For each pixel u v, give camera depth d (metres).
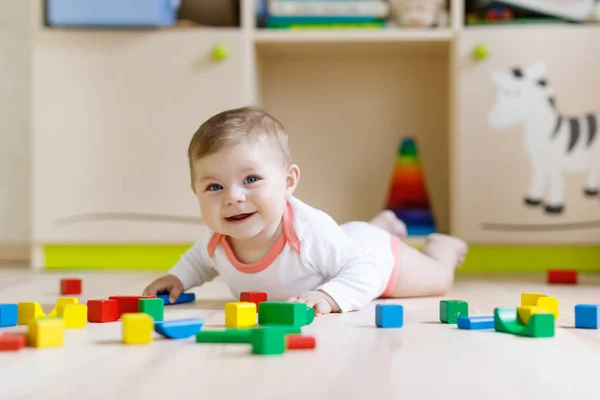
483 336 0.89
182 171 2.06
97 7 2.01
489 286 1.62
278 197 1.10
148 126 2.06
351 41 2.12
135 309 1.01
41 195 2.08
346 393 0.59
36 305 0.98
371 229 1.34
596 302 1.31
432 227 2.17
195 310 1.16
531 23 2.07
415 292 1.35
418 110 2.38
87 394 0.59
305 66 2.40
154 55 2.05
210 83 2.05
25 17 2.41
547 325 0.88
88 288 1.57
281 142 1.13
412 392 0.60
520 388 0.62
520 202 2.03
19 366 0.69
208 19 2.20
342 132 2.40
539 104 2.02
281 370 0.68
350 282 1.13
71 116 2.07
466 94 2.04
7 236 2.41
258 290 1.21
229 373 0.66
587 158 2.01
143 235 2.07
